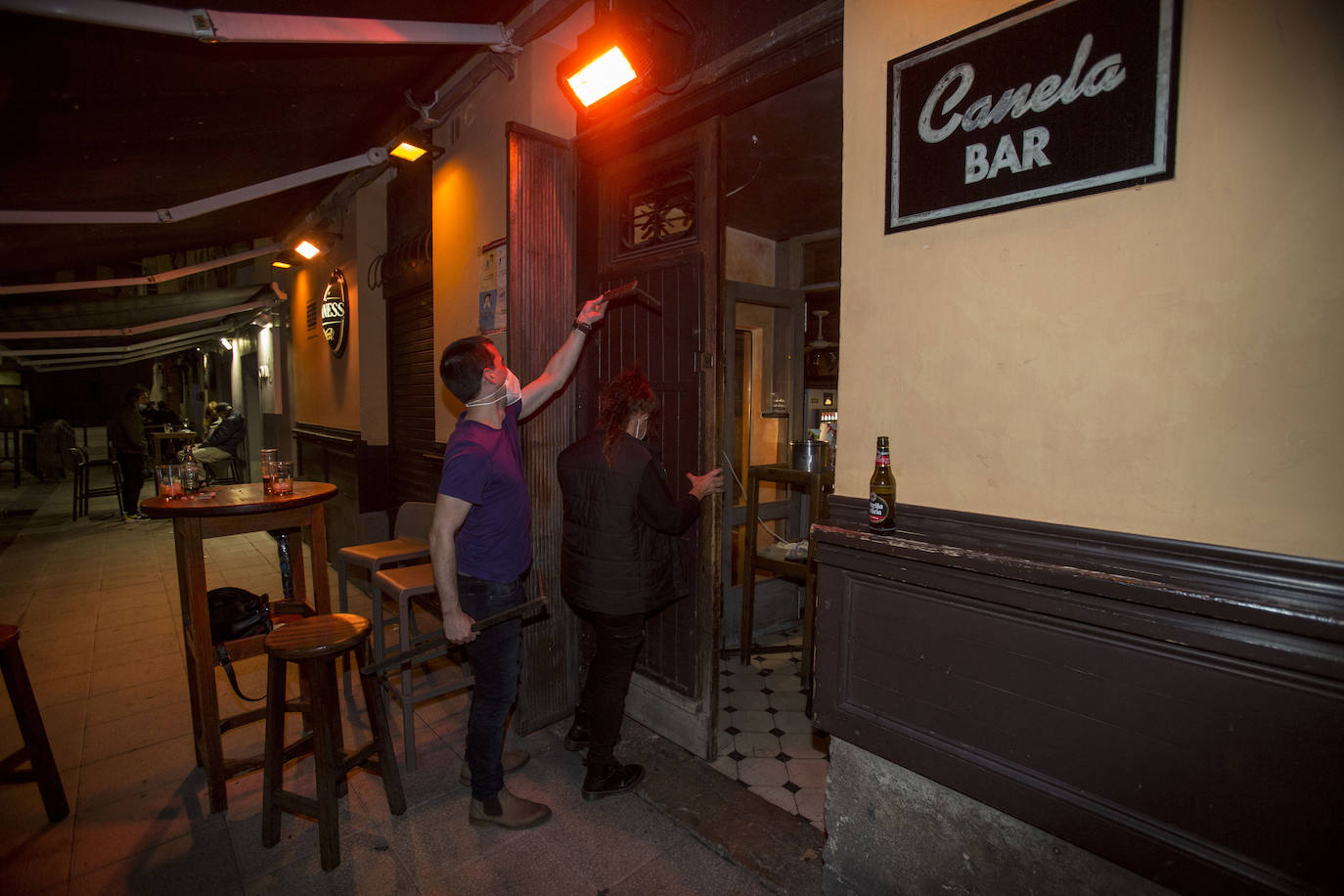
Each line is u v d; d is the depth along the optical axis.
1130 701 1.36
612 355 3.00
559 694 3.03
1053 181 1.43
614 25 2.45
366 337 5.14
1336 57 1.11
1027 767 1.51
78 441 17.55
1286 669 1.17
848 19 1.79
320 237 5.71
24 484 11.93
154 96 2.63
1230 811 1.25
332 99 3.32
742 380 4.15
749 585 3.64
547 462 2.94
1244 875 1.23
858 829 1.86
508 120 3.02
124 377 19.28
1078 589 1.37
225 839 2.21
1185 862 1.29
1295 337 1.17
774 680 3.49
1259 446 1.22
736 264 4.41
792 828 2.25
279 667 2.13
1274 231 1.18
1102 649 1.39
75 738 2.88
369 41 2.47
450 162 3.66
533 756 2.74
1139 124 1.31
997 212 1.52
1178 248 1.29
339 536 5.68
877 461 1.73
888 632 1.74
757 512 3.93
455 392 2.07
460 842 2.20
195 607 2.31
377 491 5.19
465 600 2.13
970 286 1.58
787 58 2.06
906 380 1.72
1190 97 1.26
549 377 2.49
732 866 2.10
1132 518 1.37
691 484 2.62
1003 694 1.54
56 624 4.34
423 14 2.61
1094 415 1.41
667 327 2.73
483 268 3.31
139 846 2.18
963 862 1.66
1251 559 1.22
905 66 1.67
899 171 1.69
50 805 2.29
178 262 12.08
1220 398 1.26
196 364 18.06
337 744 2.41
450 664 3.71
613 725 2.39
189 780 2.57
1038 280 1.47
